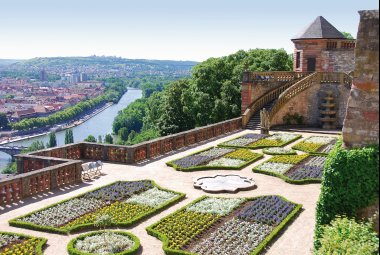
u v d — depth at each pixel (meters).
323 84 48.62
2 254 15.48
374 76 14.71
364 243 13.16
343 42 56.12
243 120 47.94
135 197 22.44
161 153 34.06
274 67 67.31
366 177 14.84
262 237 17.17
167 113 71.00
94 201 21.64
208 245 16.44
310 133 45.59
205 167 28.97
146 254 15.89
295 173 27.17
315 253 14.32
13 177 21.91
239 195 23.20
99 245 16.31
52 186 23.83
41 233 17.84
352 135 15.25
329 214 15.52
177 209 20.89
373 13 14.55
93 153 31.89
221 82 65.81
